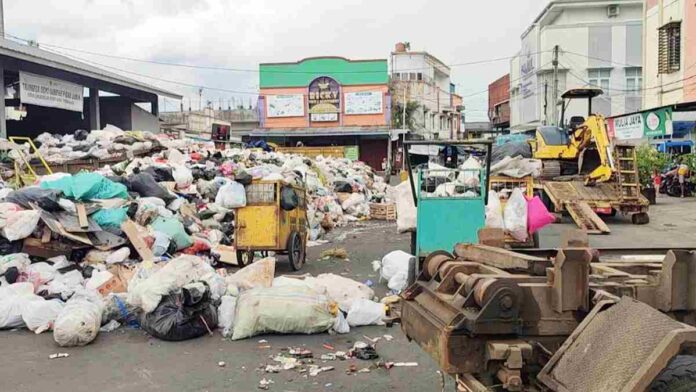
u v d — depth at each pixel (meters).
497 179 11.79
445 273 3.80
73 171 16.72
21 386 5.46
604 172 16.23
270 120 51.84
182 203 12.77
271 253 12.30
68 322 6.61
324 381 5.49
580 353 2.72
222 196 10.84
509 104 60.91
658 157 24.81
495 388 3.20
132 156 17.67
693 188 23.30
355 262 12.02
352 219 20.47
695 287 3.09
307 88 51.19
